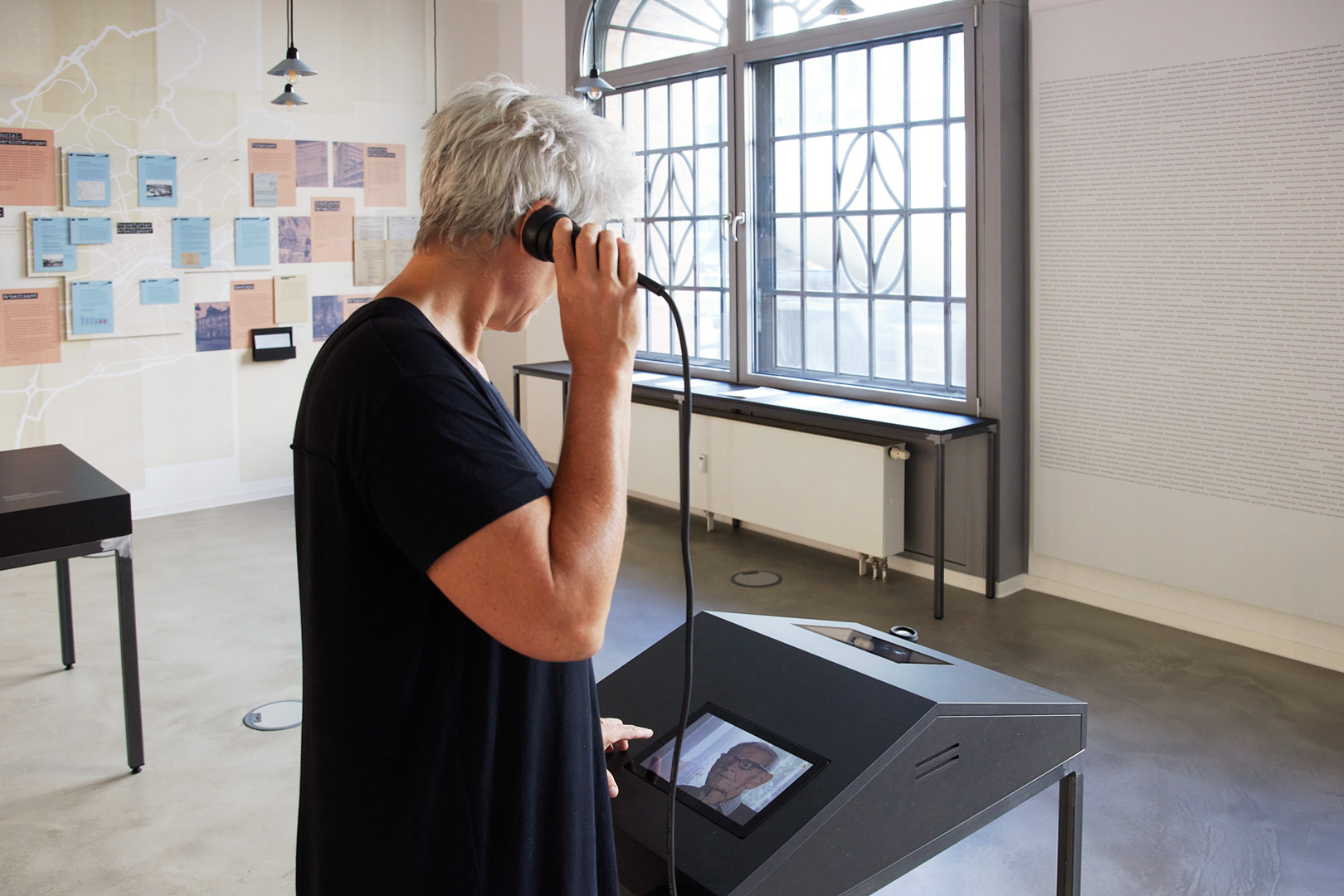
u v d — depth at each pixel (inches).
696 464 202.7
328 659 36.2
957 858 98.1
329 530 35.4
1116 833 101.2
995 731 52.7
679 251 222.1
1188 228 141.0
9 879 96.1
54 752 120.7
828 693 52.2
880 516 171.3
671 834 42.4
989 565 166.7
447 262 38.6
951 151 167.8
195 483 230.8
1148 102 142.9
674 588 175.6
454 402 33.6
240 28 225.1
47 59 203.2
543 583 32.5
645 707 55.0
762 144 199.0
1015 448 166.1
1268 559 138.9
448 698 36.5
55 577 183.0
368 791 36.4
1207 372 141.8
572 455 35.3
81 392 214.2
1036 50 155.3
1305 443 133.4
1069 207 154.6
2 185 200.8
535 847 38.8
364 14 242.1
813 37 181.8
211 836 103.7
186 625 161.2
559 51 240.4
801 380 197.5
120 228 214.7
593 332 35.9
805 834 43.6
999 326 160.6
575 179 38.4
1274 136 131.1
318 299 243.0
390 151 249.9
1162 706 127.9
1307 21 126.5
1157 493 149.9
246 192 230.2
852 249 185.8
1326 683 133.6
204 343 228.2
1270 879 93.4
